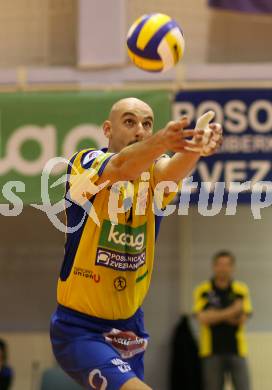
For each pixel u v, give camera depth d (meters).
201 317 18.09
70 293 7.80
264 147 17.27
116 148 7.88
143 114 7.82
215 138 6.40
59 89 17.45
